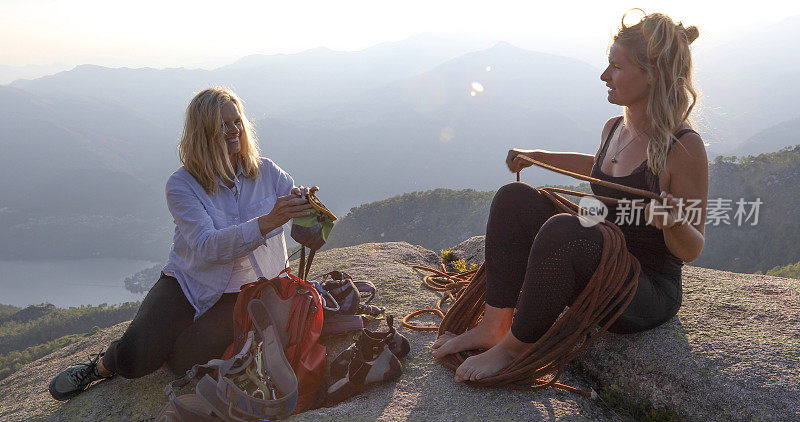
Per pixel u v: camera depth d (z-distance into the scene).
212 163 2.92
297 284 2.70
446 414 2.30
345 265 4.89
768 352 2.30
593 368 2.68
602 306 2.29
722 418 2.12
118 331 4.11
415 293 3.98
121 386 3.07
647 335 2.56
